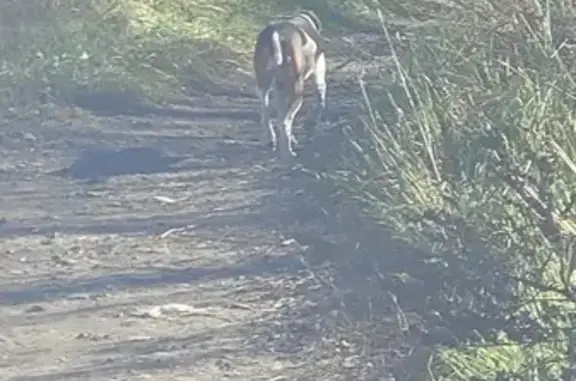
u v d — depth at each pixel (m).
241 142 18.25
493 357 9.26
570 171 10.38
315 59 17.20
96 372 9.46
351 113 17.84
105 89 20.69
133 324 10.58
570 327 9.15
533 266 9.92
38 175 16.17
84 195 15.16
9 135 18.27
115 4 24.56
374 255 11.74
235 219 13.91
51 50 21.73
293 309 10.91
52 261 12.39
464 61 13.52
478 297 9.83
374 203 12.75
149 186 15.63
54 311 10.90
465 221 10.37
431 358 9.27
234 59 24.50
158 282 11.72
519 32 12.95
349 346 10.00
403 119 12.86
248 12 28.45
